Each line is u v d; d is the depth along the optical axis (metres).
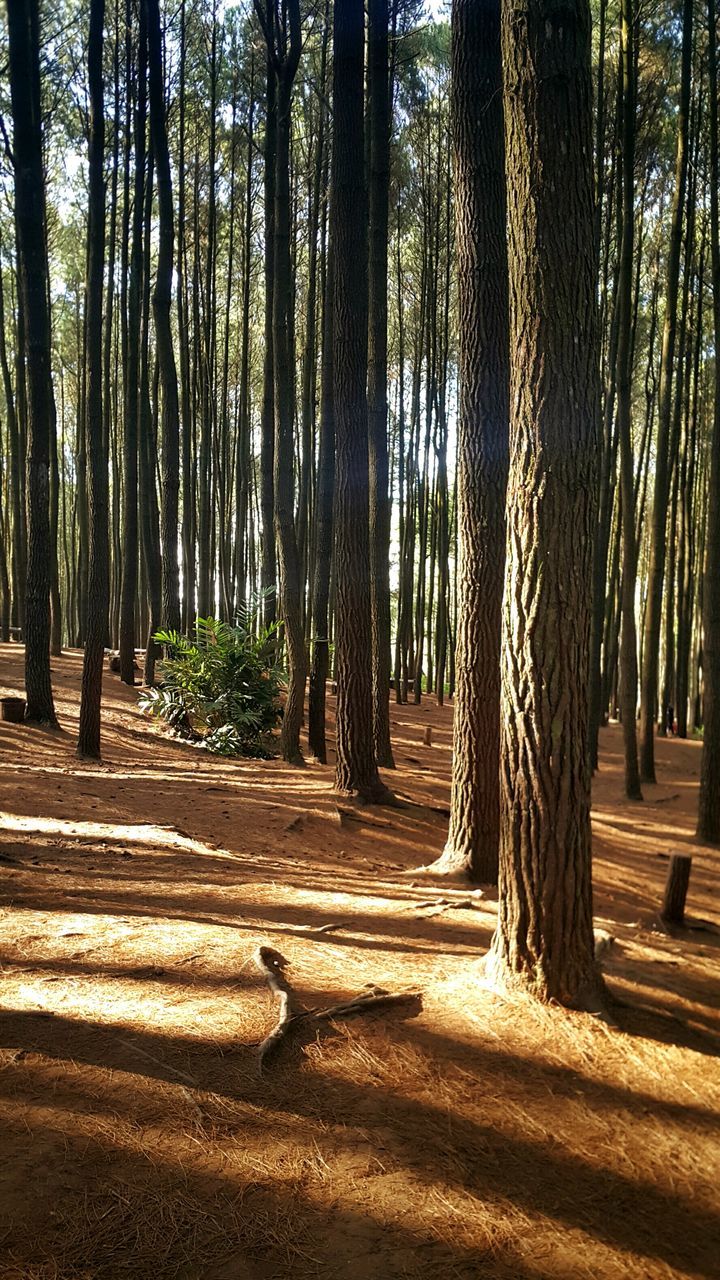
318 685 13.18
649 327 21.84
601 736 20.25
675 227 13.20
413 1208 2.52
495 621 7.20
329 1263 2.27
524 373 3.88
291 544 12.50
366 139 13.23
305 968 4.15
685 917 7.07
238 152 21.42
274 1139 2.76
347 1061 3.30
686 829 11.17
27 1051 3.10
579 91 3.81
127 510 16.17
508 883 4.07
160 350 14.52
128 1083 2.97
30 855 5.78
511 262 3.97
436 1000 3.92
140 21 14.33
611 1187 2.80
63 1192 2.42
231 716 13.69
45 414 11.19
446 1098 3.16
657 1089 3.42
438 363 24.89
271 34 12.08
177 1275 2.18
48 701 11.59
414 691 25.84
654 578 14.19
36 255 10.81
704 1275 2.46
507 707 4.04
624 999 4.14
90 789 8.38
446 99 19.91
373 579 12.90
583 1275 2.38
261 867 6.38
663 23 14.77
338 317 9.38
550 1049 3.61
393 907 5.57
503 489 7.12
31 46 11.45
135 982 3.78
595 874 8.70
